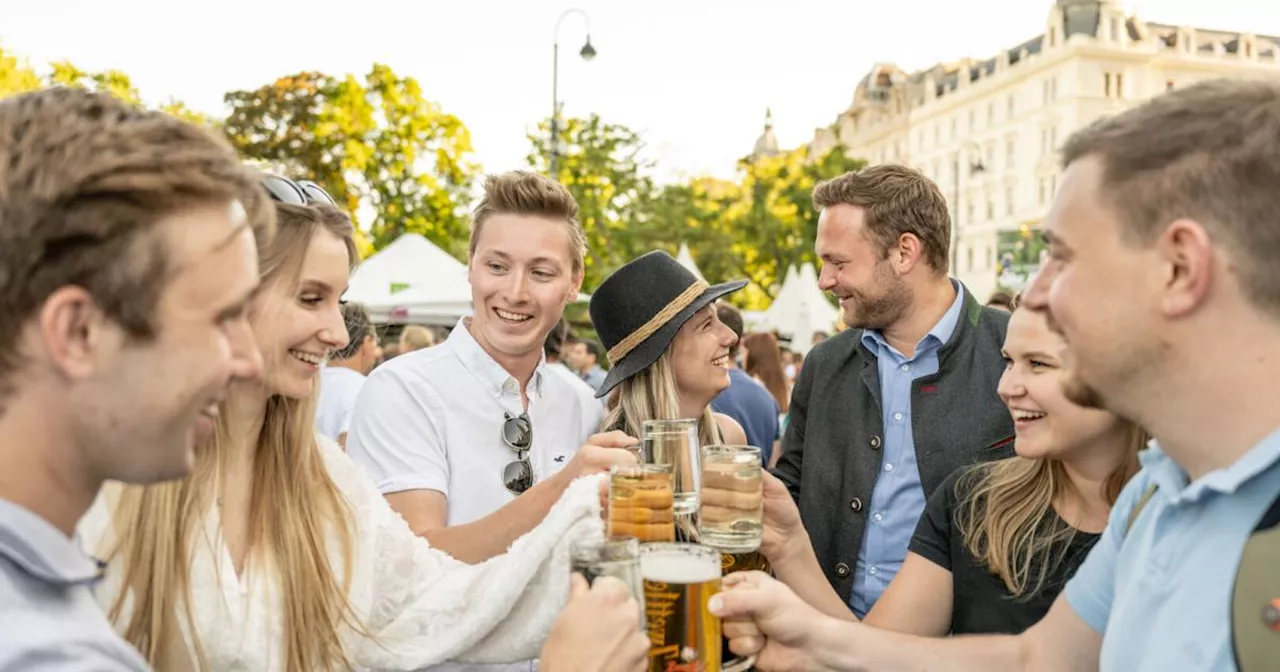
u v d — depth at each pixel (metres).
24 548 0.81
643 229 29.69
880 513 2.82
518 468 2.46
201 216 0.87
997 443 2.74
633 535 1.50
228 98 29.00
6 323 0.81
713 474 1.61
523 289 2.42
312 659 1.68
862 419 2.90
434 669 1.98
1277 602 0.96
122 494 1.55
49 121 0.83
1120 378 1.08
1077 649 1.45
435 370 2.47
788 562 2.05
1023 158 68.31
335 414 4.59
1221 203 0.98
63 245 0.80
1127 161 1.03
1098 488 1.83
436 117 30.41
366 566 1.79
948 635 2.07
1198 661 1.02
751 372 6.85
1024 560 1.90
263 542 1.67
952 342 2.83
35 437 0.84
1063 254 1.10
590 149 26.48
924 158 79.50
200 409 0.89
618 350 2.56
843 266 2.90
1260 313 0.98
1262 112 0.98
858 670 1.53
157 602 1.53
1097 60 64.56
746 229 43.12
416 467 2.37
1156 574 1.10
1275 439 0.98
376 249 29.52
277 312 1.61
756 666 1.62
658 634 1.37
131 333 0.83
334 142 28.73
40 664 0.76
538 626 1.75
